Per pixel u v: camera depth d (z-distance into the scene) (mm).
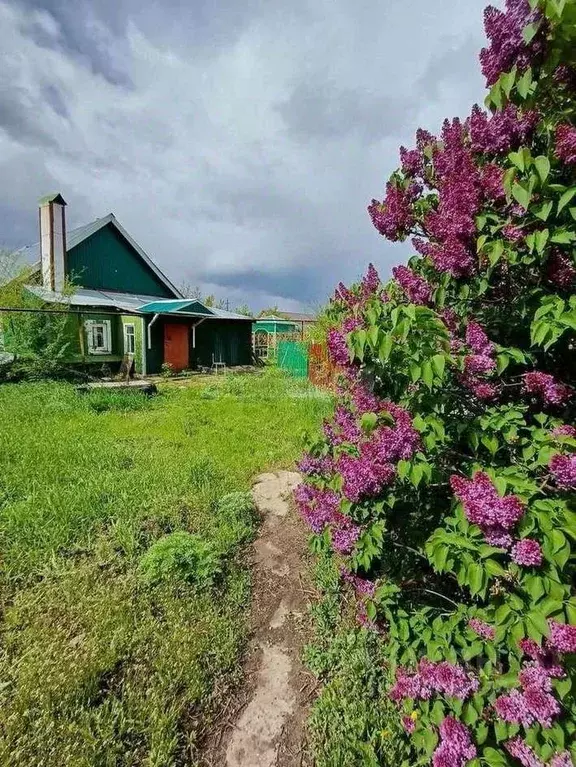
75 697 1677
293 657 2023
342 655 1950
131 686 1759
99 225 13820
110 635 1970
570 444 1100
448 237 1328
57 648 1899
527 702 1017
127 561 2574
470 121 1366
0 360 9266
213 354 14695
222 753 1578
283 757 1567
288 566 2705
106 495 3357
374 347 1255
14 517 2924
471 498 1077
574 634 951
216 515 3195
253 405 7492
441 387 1333
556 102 1255
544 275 1245
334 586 2375
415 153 1729
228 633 2094
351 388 2258
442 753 1139
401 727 1539
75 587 2307
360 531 1625
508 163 1323
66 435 4969
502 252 1186
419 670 1356
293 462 4465
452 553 1168
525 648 1037
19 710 1610
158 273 16000
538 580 1026
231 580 2512
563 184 1165
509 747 1090
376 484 1361
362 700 1711
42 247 11906
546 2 996
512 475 1156
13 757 1438
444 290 1477
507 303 1418
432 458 1362
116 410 7000
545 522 1021
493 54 1289
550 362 1432
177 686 1780
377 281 2115
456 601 1632
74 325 11188
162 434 5395
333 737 1576
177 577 2391
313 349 8930
